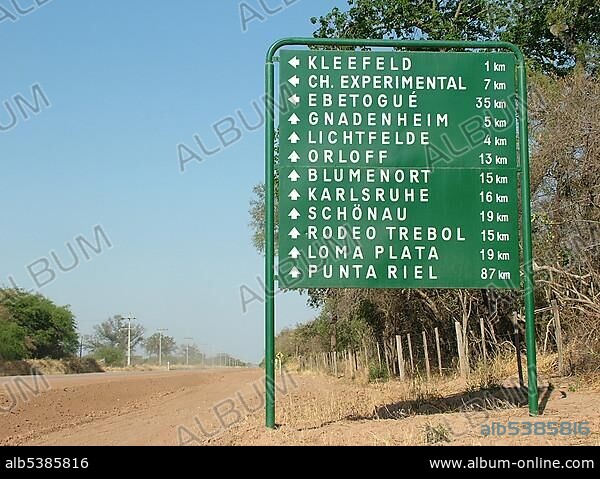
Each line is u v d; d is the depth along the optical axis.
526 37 25.91
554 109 18.09
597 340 16.12
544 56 26.69
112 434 16.20
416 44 12.91
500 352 21.39
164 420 19.12
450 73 12.83
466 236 12.55
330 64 12.74
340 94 12.69
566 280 17.52
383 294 27.78
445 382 21.97
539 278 18.34
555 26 25.38
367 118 12.67
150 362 95.62
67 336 55.88
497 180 12.69
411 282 12.41
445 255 12.51
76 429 17.62
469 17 26.47
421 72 12.80
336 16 25.78
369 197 12.52
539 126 18.70
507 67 12.90
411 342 28.00
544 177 18.28
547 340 20.33
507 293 21.14
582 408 12.88
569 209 17.72
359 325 30.94
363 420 13.70
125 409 23.94
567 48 26.14
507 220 12.65
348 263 12.40
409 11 25.25
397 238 12.48
